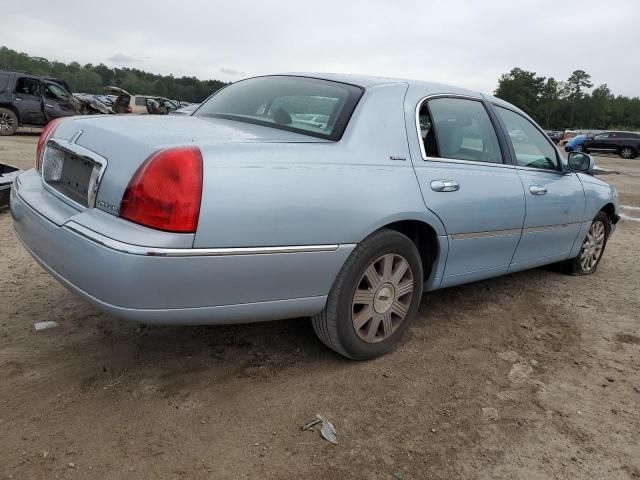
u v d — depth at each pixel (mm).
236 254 2328
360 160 2783
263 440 2352
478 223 3432
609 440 2545
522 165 3973
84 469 2107
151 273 2170
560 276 5113
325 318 2840
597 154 29500
